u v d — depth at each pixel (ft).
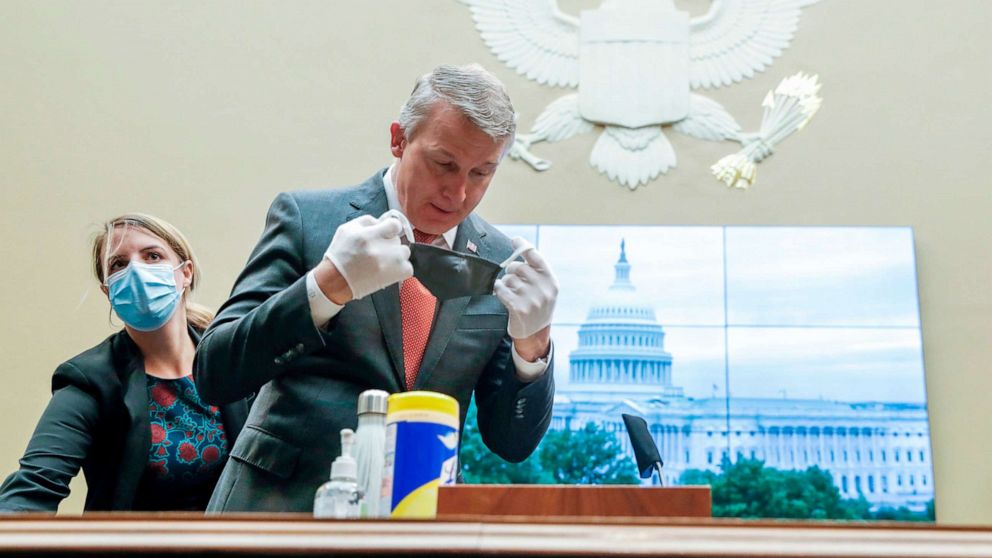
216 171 13.11
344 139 13.21
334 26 13.58
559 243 12.71
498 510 4.19
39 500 6.49
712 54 13.37
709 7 13.56
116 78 13.38
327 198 6.29
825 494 11.75
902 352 12.14
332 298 5.44
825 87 13.19
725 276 12.51
